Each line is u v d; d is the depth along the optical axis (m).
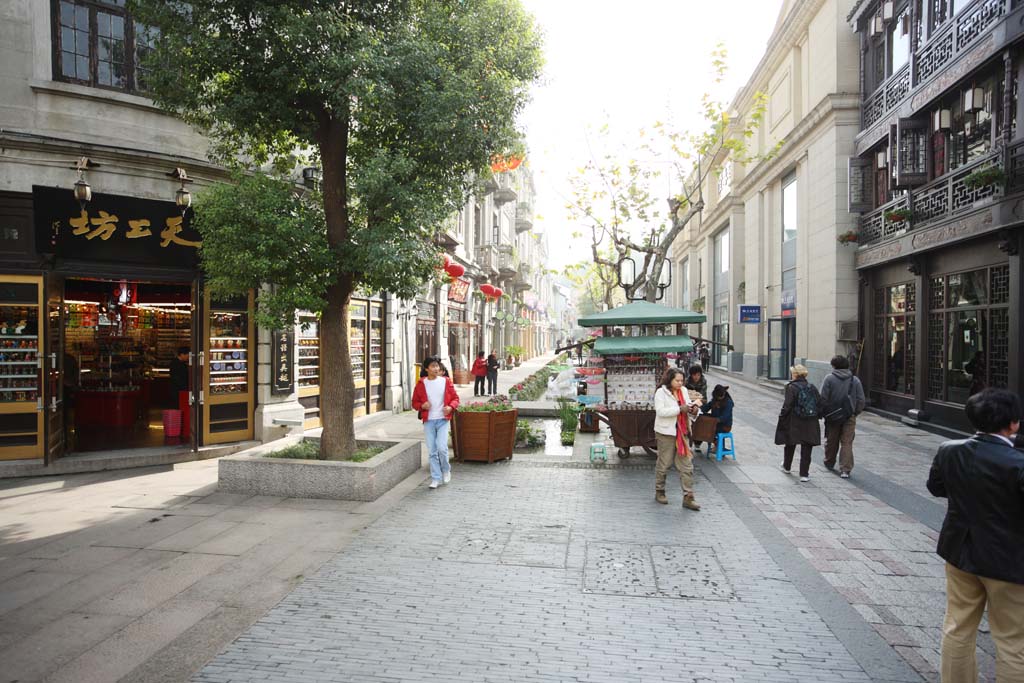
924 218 12.55
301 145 7.61
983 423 2.91
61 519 6.11
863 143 15.39
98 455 8.76
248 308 10.09
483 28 7.25
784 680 3.30
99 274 8.65
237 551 5.20
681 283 46.28
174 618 3.97
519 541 5.48
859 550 5.34
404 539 5.52
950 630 2.96
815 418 7.86
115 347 11.53
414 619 3.97
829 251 16.56
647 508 6.61
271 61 6.46
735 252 28.16
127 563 4.92
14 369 8.21
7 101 8.13
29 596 4.30
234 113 6.52
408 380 16.00
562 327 99.25
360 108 6.64
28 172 8.22
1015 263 9.68
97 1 8.76
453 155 7.21
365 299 13.71
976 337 11.06
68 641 3.66
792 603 4.27
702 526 5.98
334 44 6.27
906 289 13.90
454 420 9.01
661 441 6.79
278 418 10.44
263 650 3.57
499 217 30.58
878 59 15.43
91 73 8.73
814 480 7.97
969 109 11.07
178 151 9.36
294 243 6.63
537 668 3.39
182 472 8.45
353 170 7.43
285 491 6.98
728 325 29.80
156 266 9.08
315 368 11.70
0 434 8.13
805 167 18.55
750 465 8.94
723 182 31.03
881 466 8.86
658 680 3.28
